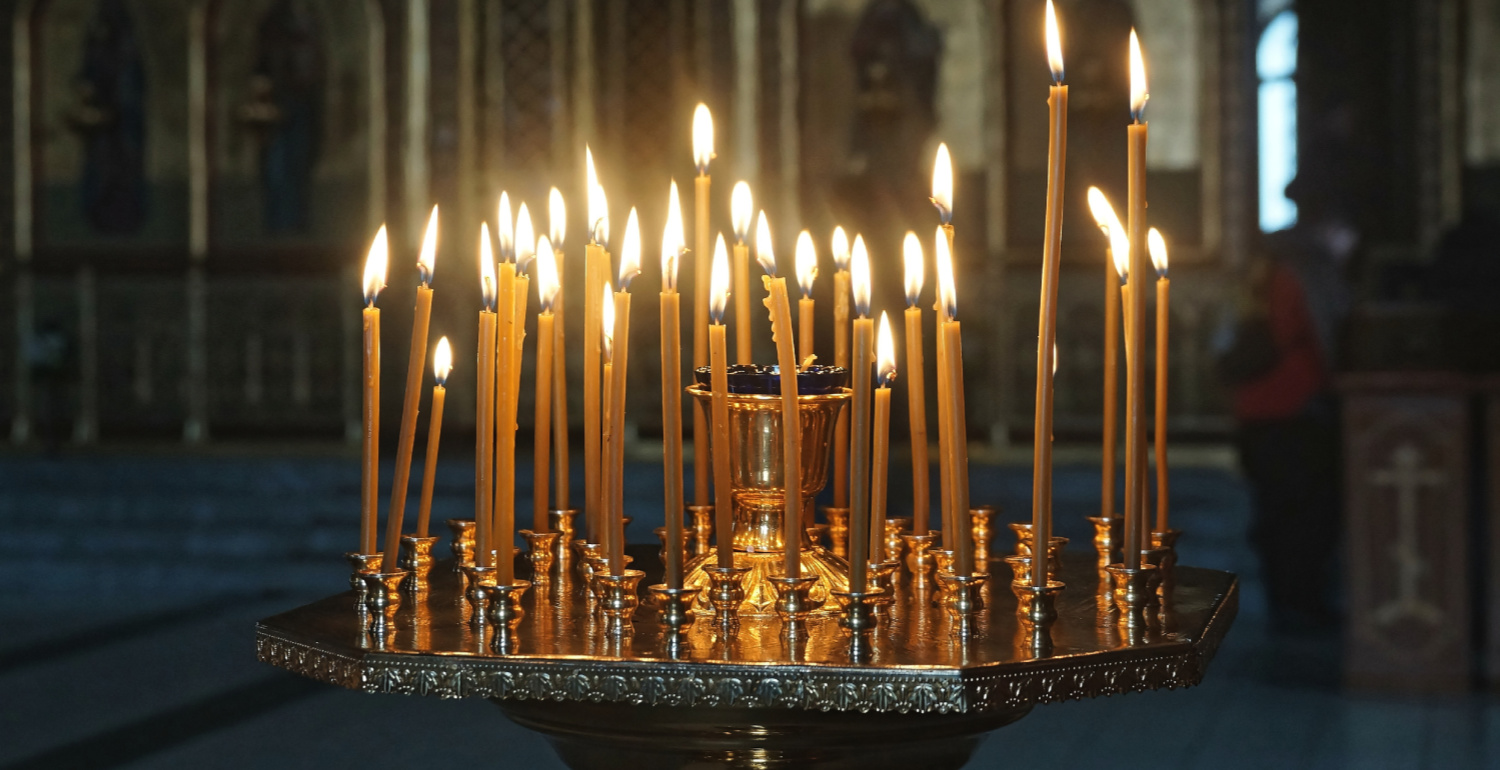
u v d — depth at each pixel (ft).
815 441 5.35
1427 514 17.49
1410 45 30.68
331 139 35.78
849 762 4.93
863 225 33.53
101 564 26.91
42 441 35.94
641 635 4.79
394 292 35.37
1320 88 31.07
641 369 33.83
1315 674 18.69
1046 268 4.63
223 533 27.81
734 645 4.59
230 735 16.12
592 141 34.81
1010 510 28.07
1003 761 14.69
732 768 4.93
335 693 18.25
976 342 32.89
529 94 35.24
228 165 36.06
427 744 15.65
